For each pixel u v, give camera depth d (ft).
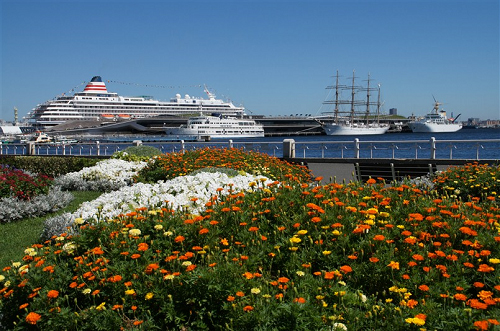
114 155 62.80
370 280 14.33
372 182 22.72
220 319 12.98
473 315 11.76
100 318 13.29
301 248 16.20
